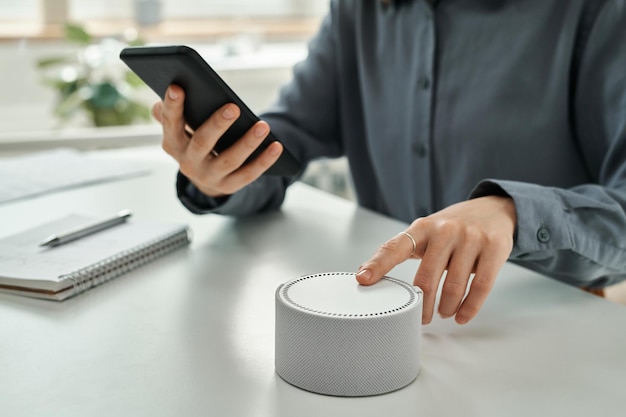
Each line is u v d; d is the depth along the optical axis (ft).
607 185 3.33
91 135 6.01
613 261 2.96
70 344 2.40
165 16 9.39
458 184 3.99
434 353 2.34
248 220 3.84
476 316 2.63
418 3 4.03
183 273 3.06
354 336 2.03
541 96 3.71
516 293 2.84
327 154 4.68
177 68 2.73
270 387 2.12
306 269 3.10
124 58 2.82
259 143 3.02
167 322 2.57
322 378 2.07
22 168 4.81
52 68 8.46
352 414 1.98
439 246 2.47
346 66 4.54
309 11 10.00
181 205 4.11
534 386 2.13
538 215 2.76
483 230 2.55
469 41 3.89
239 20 9.68
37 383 2.15
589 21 3.52
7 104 8.36
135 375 2.19
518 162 3.81
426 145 4.07
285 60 8.77
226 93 2.81
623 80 3.39
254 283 2.94
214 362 2.27
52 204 4.10
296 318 2.07
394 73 4.25
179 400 2.05
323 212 3.99
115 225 3.50
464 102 3.92
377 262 2.33
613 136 3.42
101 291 2.87
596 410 2.01
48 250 3.12
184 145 3.21
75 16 8.84
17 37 8.22
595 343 2.41
